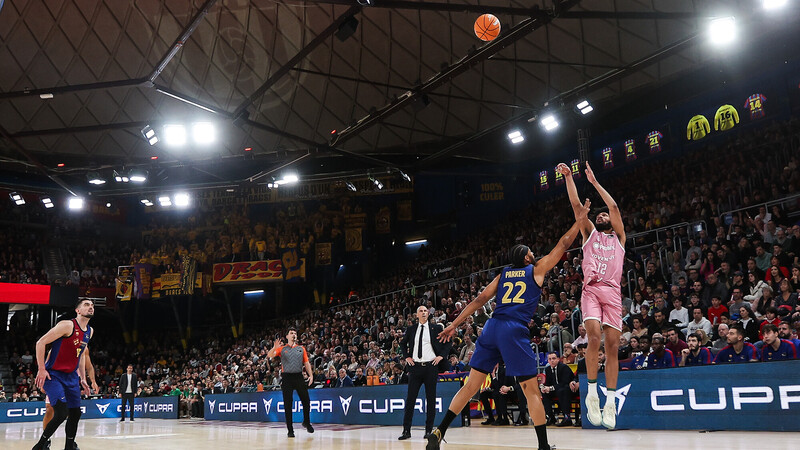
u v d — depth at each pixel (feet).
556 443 22.09
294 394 42.52
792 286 40.60
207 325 120.57
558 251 17.78
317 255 103.35
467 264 84.69
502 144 91.66
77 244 116.88
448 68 54.03
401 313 75.51
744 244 47.01
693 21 59.93
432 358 27.30
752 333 35.42
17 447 29.99
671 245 54.90
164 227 117.60
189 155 85.46
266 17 79.05
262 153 78.64
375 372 54.39
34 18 79.51
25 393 83.66
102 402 72.43
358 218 106.83
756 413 23.12
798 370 22.24
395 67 77.36
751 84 71.46
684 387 25.22
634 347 35.09
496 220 99.71
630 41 64.69
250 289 111.45
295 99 82.43
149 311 126.93
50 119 84.23
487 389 36.88
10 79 81.15
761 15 47.21
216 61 81.56
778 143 63.77
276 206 113.80
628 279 50.60
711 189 63.87
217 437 31.30
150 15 79.71
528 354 16.97
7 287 92.53
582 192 82.58
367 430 33.12
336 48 79.00
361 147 82.64
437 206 107.76
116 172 80.02
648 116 82.48
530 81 71.77
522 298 17.22
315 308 105.09
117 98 84.38
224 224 112.78
